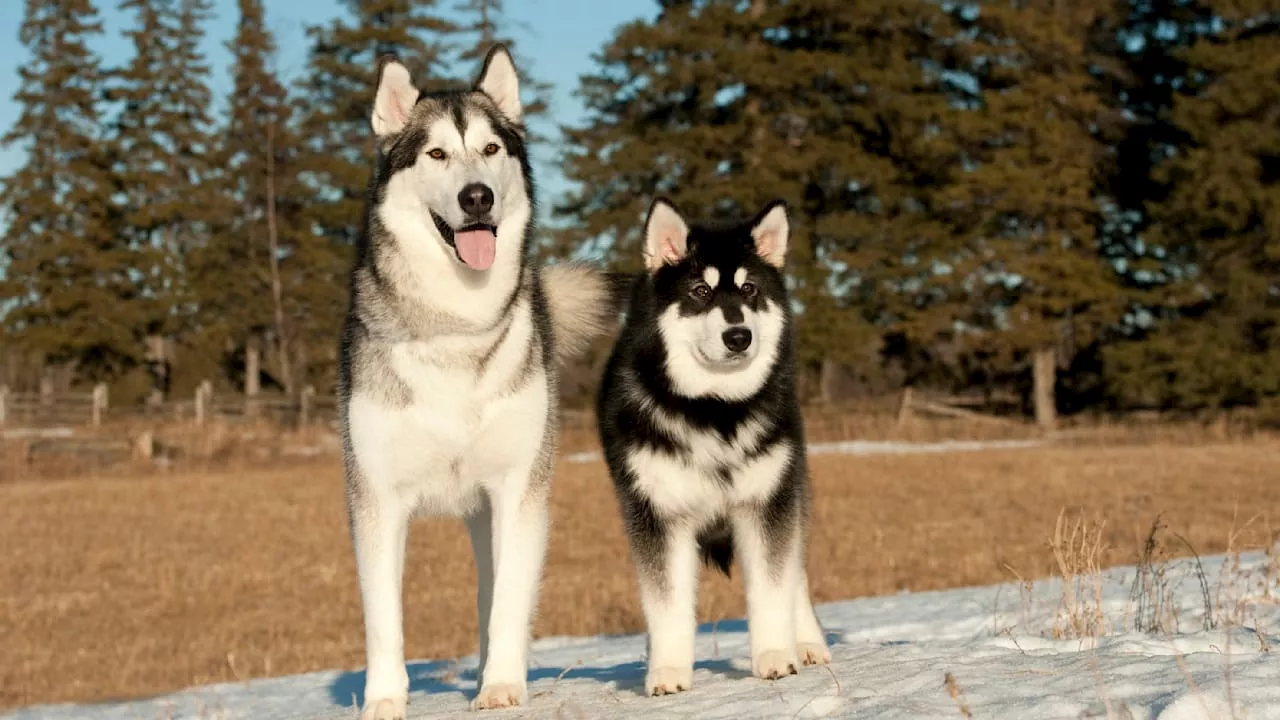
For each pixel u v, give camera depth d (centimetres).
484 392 566
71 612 1484
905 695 465
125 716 833
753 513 612
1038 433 3766
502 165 579
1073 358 4559
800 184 4272
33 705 994
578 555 1762
